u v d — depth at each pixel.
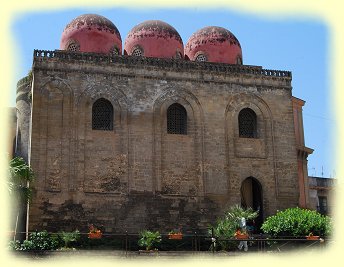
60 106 40.53
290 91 45.81
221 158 42.91
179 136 42.44
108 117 41.59
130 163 40.97
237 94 44.41
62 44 46.28
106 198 40.03
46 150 39.66
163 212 40.88
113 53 45.19
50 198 39.00
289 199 43.84
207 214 41.66
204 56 48.41
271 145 44.41
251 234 39.81
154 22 48.06
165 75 43.03
